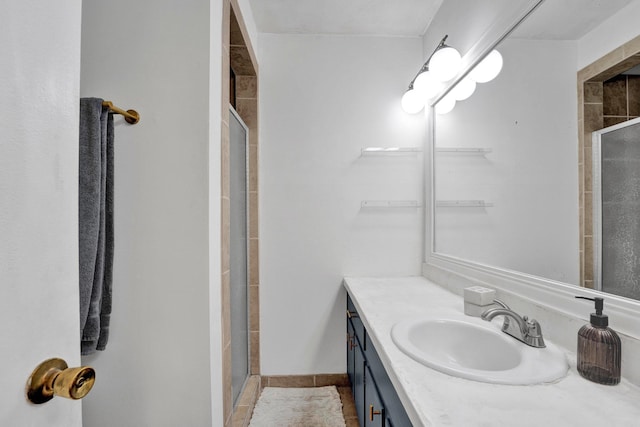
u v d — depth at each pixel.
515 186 1.27
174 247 1.09
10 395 0.36
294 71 2.19
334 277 2.20
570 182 1.02
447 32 1.81
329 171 2.19
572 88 1.00
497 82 1.37
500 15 1.31
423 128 2.20
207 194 1.09
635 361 0.76
